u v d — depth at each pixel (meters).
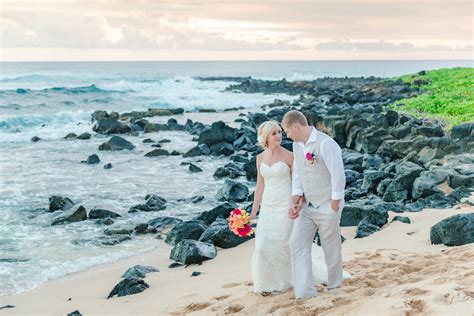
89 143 25.41
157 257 10.02
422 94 36.59
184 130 30.09
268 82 75.62
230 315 5.76
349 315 4.89
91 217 12.89
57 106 40.34
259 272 6.29
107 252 10.47
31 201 14.45
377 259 7.41
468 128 17.98
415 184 12.46
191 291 7.42
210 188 16.38
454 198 11.95
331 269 6.02
